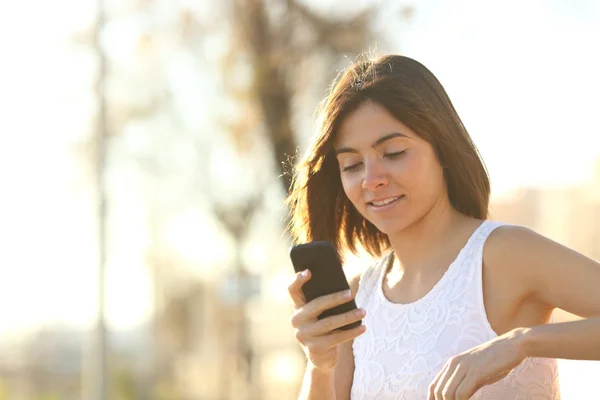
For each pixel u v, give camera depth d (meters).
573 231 21.12
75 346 30.06
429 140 2.69
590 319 2.32
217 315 19.81
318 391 2.71
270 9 12.59
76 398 28.80
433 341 2.68
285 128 12.65
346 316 2.53
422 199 2.70
